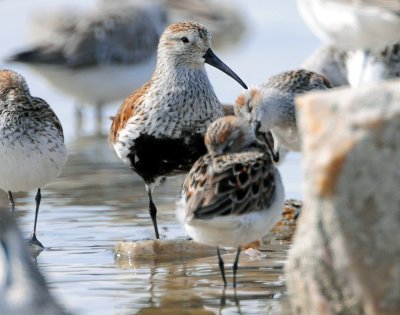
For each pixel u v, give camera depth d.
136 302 10.57
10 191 13.23
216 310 10.34
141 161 13.41
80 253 12.43
